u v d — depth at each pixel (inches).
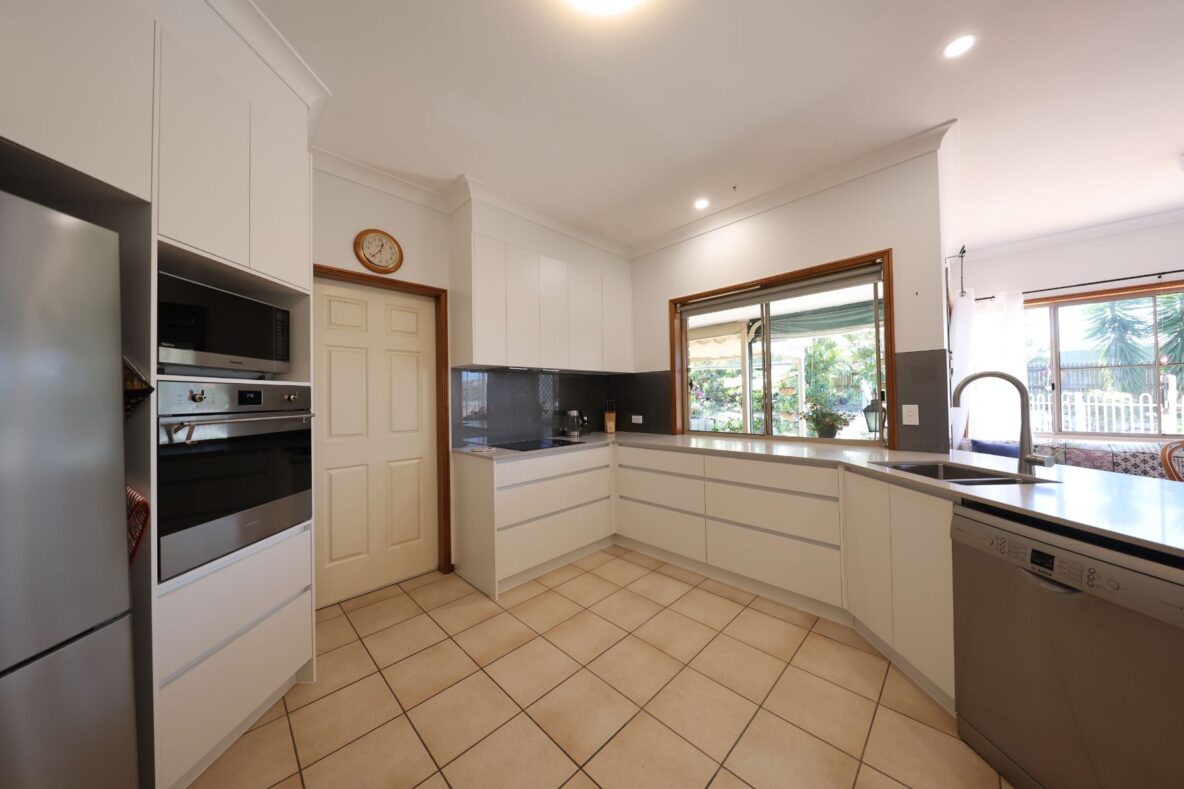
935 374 87.2
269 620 58.2
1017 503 48.1
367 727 56.7
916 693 61.7
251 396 56.8
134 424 44.6
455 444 111.0
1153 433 135.0
